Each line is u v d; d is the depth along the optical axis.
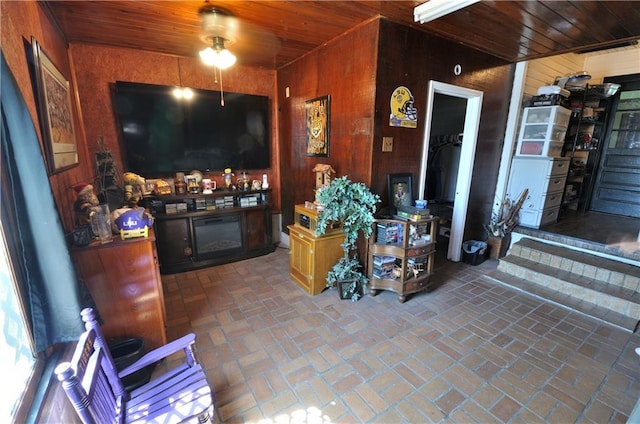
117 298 1.82
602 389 1.75
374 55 2.43
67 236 1.71
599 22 2.37
